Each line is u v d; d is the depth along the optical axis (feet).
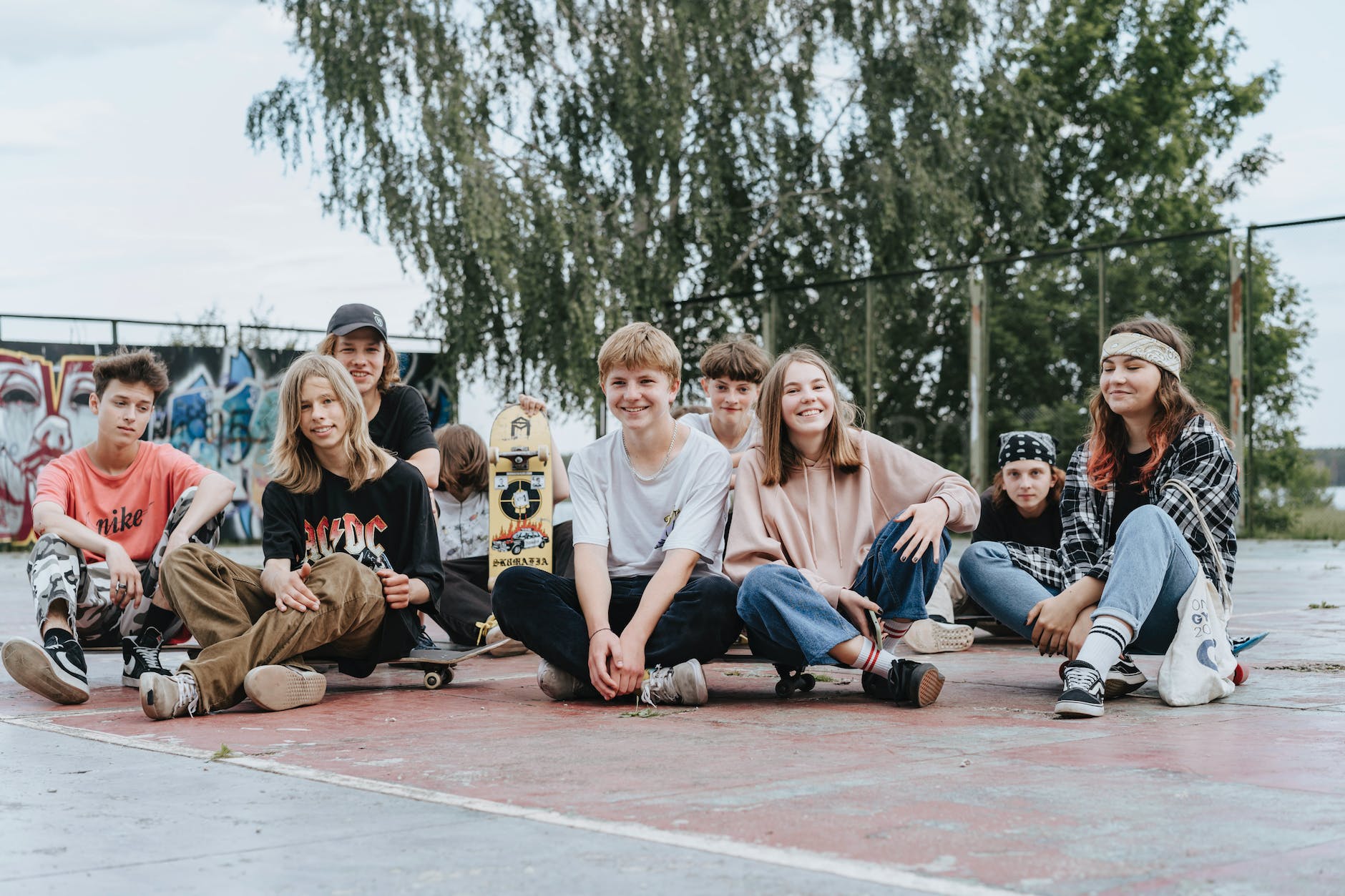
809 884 4.95
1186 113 75.00
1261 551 39.27
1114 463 10.82
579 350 53.36
